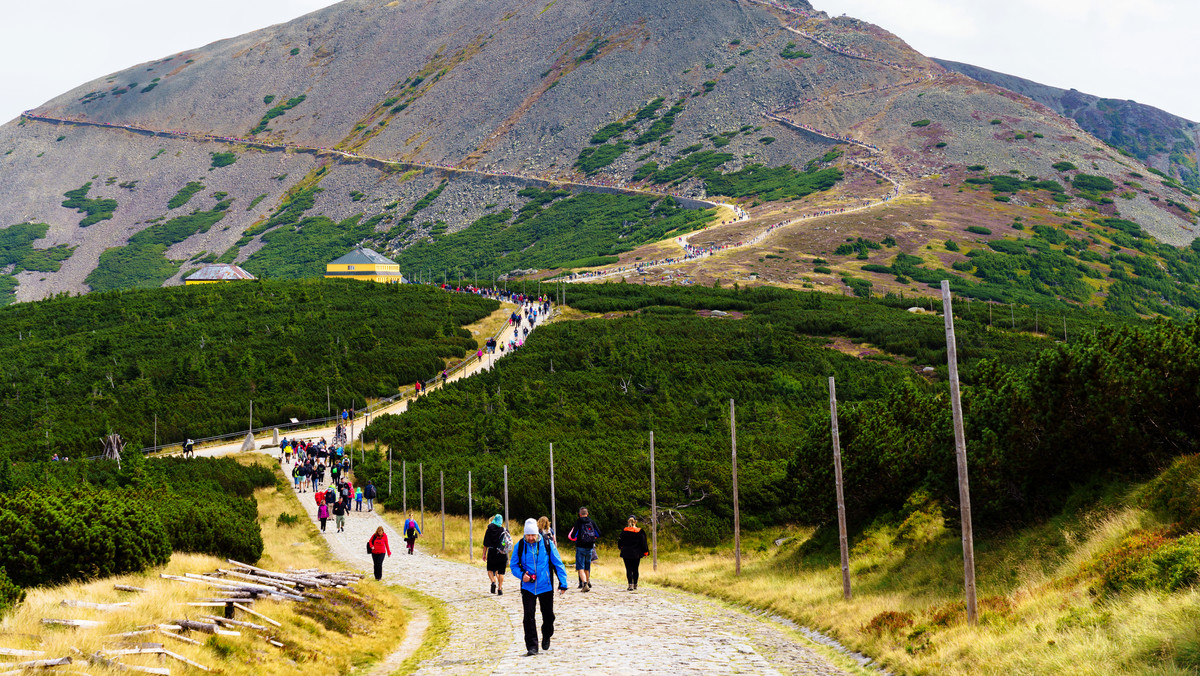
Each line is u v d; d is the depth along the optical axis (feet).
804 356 294.87
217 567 66.39
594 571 102.99
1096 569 45.80
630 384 257.14
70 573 53.98
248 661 43.34
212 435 247.09
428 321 362.33
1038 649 37.06
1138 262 592.19
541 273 642.22
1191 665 30.83
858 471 87.35
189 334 343.05
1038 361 66.08
